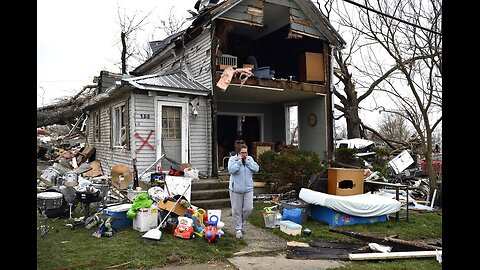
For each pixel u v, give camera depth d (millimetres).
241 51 14305
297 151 9625
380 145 21812
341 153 11836
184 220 5801
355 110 19109
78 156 15266
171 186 7797
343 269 4504
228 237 5871
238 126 15133
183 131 10117
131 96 9484
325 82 12258
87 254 4781
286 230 6246
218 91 11617
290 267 4590
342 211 6797
